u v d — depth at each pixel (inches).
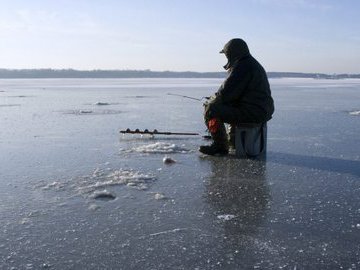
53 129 375.2
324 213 152.9
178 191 179.8
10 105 666.2
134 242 128.1
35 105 668.1
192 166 226.1
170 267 112.5
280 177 203.5
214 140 256.5
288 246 125.3
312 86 1952.5
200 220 146.0
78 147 283.6
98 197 171.0
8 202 164.9
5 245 126.1
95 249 123.3
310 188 185.0
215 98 251.1
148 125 405.1
